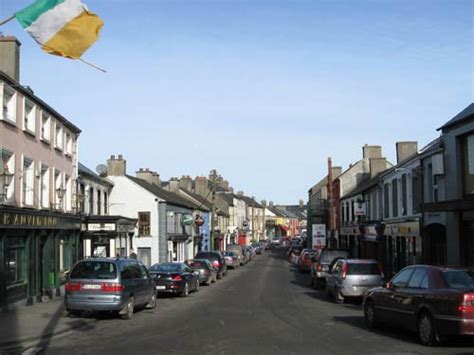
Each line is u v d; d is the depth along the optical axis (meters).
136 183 44.22
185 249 53.09
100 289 17.09
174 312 19.45
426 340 11.94
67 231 28.08
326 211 73.12
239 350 11.52
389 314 13.67
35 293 22.73
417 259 28.98
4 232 19.55
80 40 11.38
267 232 145.62
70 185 28.94
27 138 22.36
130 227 35.53
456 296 11.29
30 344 13.12
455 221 23.14
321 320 16.66
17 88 21.12
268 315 18.06
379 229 32.53
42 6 11.29
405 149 40.94
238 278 39.75
